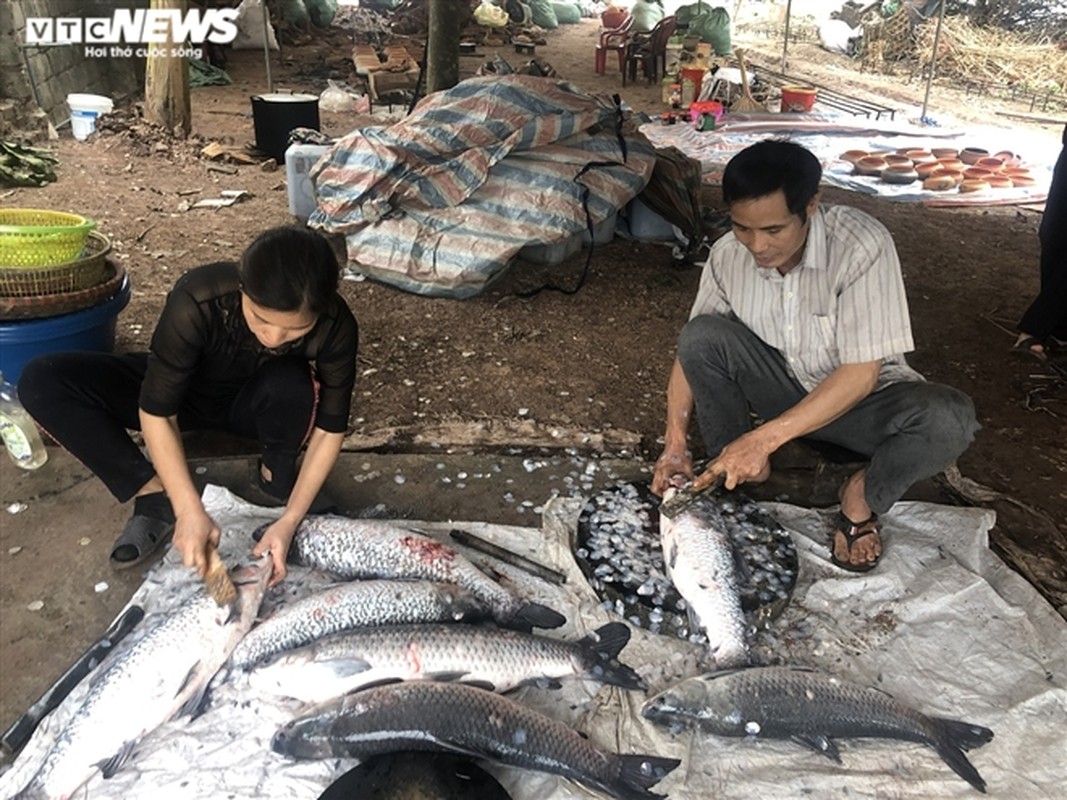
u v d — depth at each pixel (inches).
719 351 115.0
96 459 104.7
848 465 131.9
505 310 199.6
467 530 114.3
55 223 146.4
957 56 558.6
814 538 117.3
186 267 212.5
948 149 363.3
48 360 102.1
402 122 212.2
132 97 407.5
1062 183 179.2
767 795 81.7
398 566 101.7
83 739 78.8
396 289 206.2
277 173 301.3
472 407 155.9
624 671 89.7
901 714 85.7
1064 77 536.1
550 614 96.0
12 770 80.3
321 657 86.3
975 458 148.8
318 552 103.1
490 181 207.8
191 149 317.4
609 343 186.5
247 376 107.3
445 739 78.8
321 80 477.1
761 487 130.5
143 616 96.3
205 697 87.8
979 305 218.4
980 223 287.3
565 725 81.9
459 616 95.4
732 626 94.3
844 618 103.6
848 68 592.7
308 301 78.8
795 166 87.8
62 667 92.3
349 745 78.8
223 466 126.1
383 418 149.9
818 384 112.1
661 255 241.8
